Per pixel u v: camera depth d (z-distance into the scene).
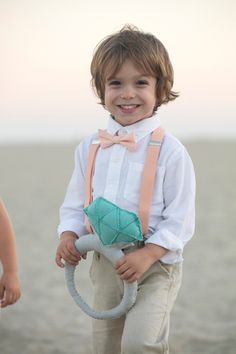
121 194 3.15
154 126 3.23
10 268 2.93
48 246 12.41
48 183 30.14
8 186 28.73
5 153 85.44
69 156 70.19
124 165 3.19
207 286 8.73
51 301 7.86
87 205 3.26
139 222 3.01
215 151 75.75
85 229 3.31
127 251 3.09
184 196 3.14
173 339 6.27
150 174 3.13
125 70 3.16
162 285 3.08
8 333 6.50
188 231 3.14
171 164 3.15
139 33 3.25
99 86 3.30
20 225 15.75
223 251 11.77
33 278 9.32
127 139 3.20
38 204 20.86
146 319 2.98
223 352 5.82
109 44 3.21
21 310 7.43
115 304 3.21
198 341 6.16
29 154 79.75
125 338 2.97
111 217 2.98
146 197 3.12
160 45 3.25
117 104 3.21
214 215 17.45
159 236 3.04
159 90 3.26
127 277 2.99
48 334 6.42
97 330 3.29
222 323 6.79
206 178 31.09
